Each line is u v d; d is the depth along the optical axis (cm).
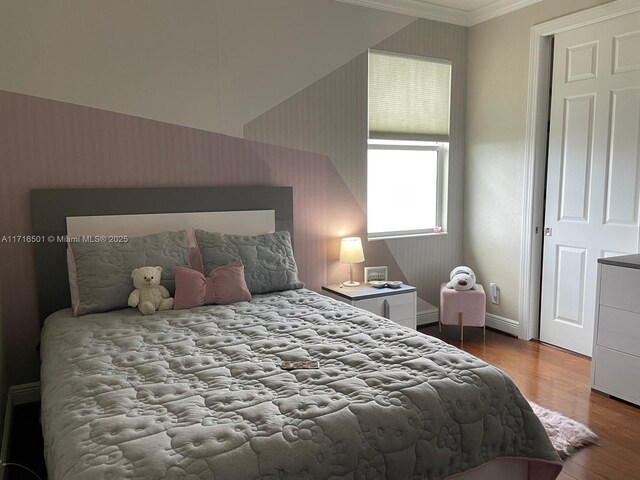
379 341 208
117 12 288
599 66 325
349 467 138
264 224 340
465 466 164
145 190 302
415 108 400
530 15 364
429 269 425
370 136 381
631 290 267
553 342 372
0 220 271
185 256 288
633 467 216
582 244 345
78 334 222
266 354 195
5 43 264
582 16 328
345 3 358
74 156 285
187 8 306
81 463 124
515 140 382
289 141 348
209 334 220
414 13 386
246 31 325
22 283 280
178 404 152
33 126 274
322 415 145
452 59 412
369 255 394
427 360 185
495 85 396
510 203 391
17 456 230
